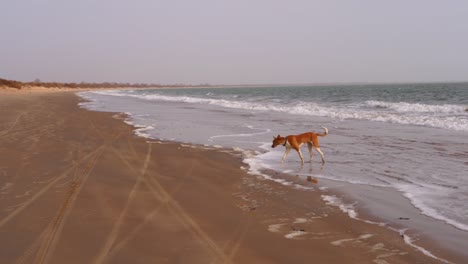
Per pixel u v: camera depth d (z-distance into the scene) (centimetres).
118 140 1177
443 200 581
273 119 1867
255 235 440
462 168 786
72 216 488
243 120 1834
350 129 1441
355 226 475
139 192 613
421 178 716
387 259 380
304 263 368
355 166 834
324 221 493
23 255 373
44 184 644
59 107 2608
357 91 6184
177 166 823
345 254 391
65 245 398
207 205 555
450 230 460
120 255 376
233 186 669
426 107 2194
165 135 1315
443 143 1091
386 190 643
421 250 403
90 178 692
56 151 955
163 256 376
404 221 493
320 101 3466
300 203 572
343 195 616
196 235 436
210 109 2647
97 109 2544
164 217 496
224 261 368
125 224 464
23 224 457
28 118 1734
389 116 1792
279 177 741
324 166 840
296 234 446
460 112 1938
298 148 877
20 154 900
